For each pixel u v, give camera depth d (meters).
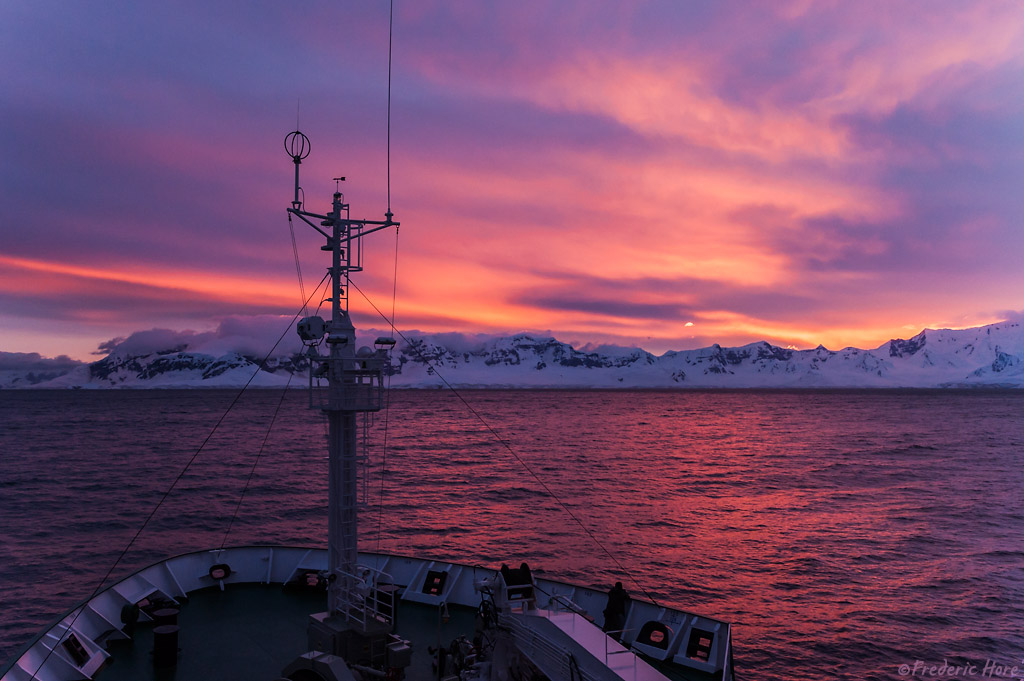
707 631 16.73
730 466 106.44
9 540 52.28
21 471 90.94
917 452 129.88
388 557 21.66
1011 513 67.69
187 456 110.44
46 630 15.51
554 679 12.49
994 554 50.59
